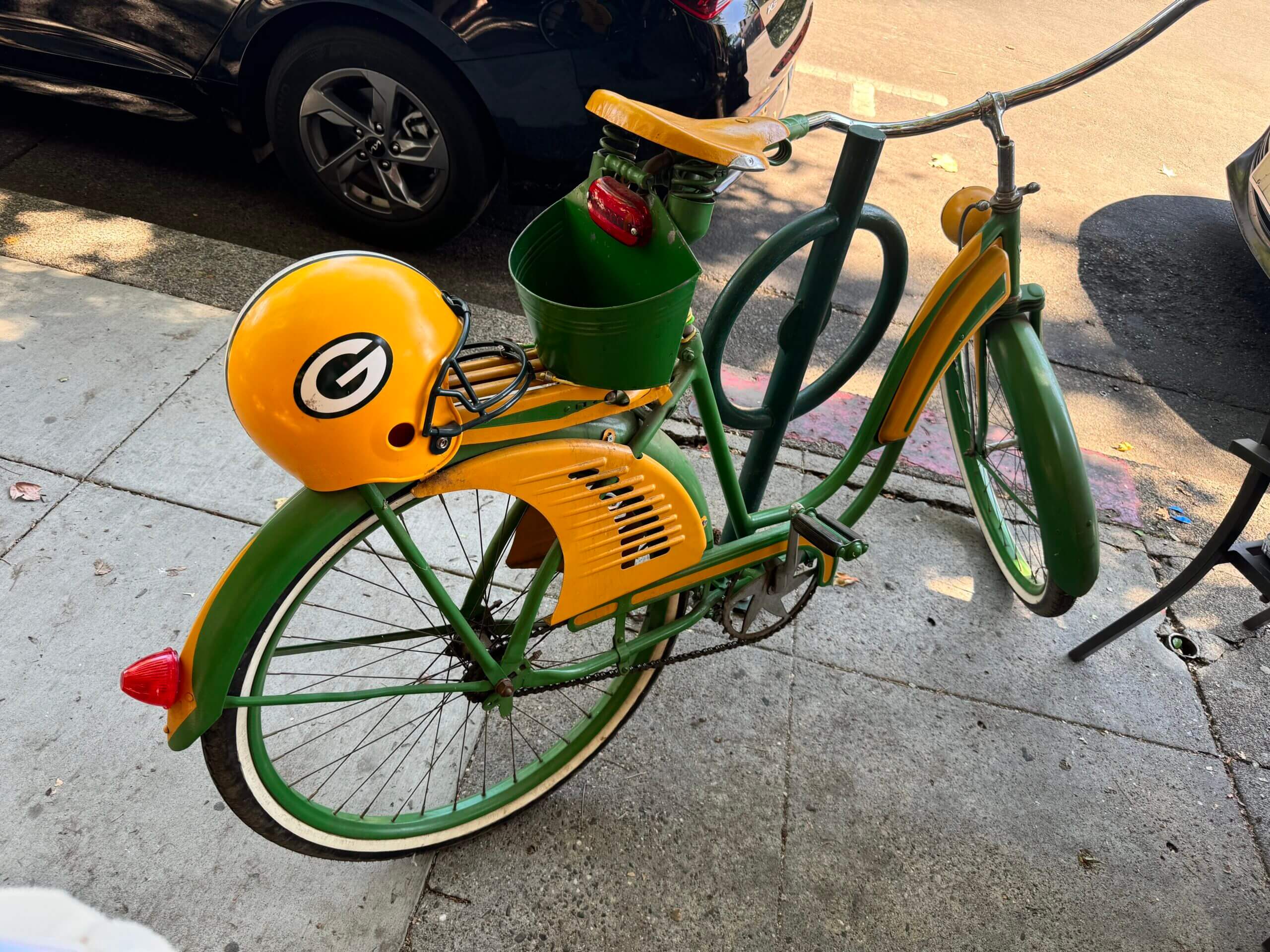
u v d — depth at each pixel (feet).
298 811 5.19
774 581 5.91
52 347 9.36
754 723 7.24
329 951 5.53
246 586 4.06
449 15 9.81
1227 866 6.78
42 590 7.18
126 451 8.43
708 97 10.47
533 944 5.74
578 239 4.42
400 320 3.51
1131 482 10.41
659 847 6.35
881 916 6.17
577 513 4.74
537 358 4.39
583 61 10.06
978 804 6.94
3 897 2.04
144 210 11.98
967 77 21.08
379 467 3.79
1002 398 9.48
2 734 6.25
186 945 5.44
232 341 3.41
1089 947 6.19
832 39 22.31
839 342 12.16
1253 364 13.19
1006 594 8.79
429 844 5.93
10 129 13.17
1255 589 9.16
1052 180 17.60
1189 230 16.44
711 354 5.83
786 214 14.80
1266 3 31.94
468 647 5.05
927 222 15.19
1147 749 7.54
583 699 7.18
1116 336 13.44
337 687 6.98
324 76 10.72
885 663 7.91
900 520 9.45
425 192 11.42
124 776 6.16
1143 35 5.77
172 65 11.35
